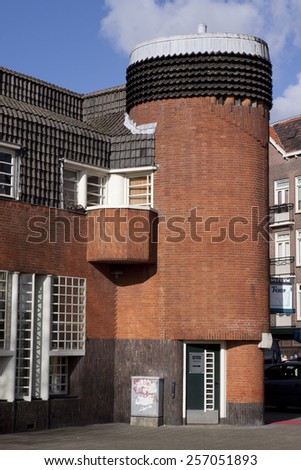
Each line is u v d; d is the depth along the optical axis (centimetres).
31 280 2045
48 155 2152
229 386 2219
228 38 2277
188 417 2205
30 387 2011
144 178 2317
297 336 4603
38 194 2106
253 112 2286
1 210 1992
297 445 1770
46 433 1964
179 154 2255
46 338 2064
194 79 2256
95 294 2227
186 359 2227
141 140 2302
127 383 2241
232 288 2197
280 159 5044
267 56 2358
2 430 1931
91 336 2205
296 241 4875
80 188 2248
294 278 4841
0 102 2141
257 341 2225
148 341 2231
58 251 2130
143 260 2191
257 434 1992
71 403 2123
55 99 2530
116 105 2550
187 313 2197
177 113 2270
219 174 2233
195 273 2205
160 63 2294
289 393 2961
